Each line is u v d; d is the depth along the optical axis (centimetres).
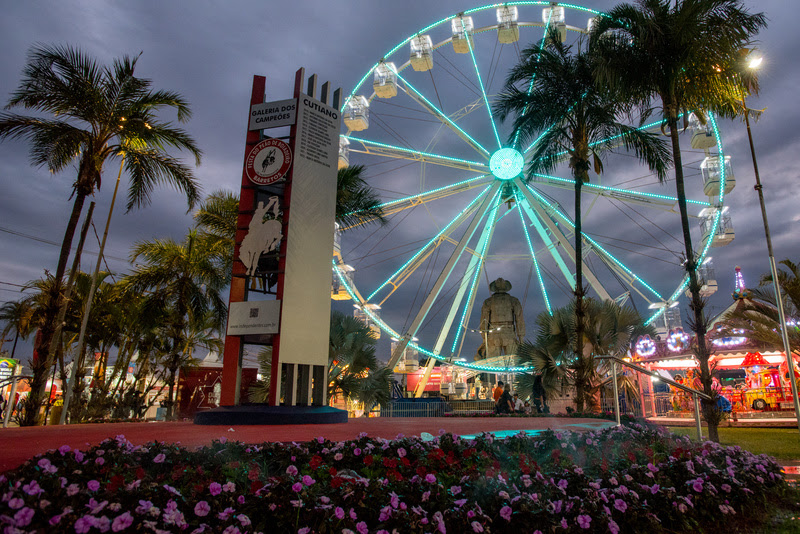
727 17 1493
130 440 544
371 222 2333
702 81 1567
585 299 2045
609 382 1928
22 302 2606
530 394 2114
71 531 291
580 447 646
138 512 310
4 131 1541
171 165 1761
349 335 1959
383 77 3559
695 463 684
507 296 4153
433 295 3238
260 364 1844
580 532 463
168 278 2327
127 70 1698
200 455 439
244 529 340
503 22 3512
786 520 615
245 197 1131
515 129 2119
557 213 3272
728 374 3369
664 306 3105
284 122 1130
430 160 3503
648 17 1548
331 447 519
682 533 546
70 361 3023
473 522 397
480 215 3353
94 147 1655
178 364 2306
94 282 2169
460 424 887
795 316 2211
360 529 360
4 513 274
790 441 1581
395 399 2462
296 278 1059
